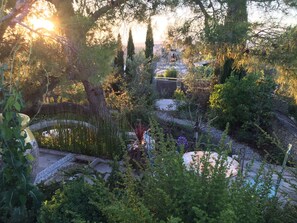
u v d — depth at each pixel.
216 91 7.50
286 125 6.48
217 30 3.91
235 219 1.24
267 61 4.40
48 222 1.60
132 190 1.51
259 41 4.28
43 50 3.62
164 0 4.38
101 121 4.67
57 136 4.68
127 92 7.69
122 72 9.15
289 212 1.59
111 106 6.98
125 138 4.29
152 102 8.75
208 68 8.95
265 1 4.12
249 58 4.54
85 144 4.50
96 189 1.65
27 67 3.70
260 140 6.16
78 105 5.28
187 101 8.27
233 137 6.69
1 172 1.87
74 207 1.62
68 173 2.43
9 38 3.64
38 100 4.37
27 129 2.60
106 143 4.37
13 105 1.87
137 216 1.25
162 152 1.60
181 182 1.39
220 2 4.13
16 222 1.73
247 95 6.98
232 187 1.41
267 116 6.94
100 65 3.71
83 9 4.20
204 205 1.29
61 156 4.46
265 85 7.05
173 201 1.37
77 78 4.30
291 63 4.22
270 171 1.70
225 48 4.28
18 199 1.84
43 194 2.03
